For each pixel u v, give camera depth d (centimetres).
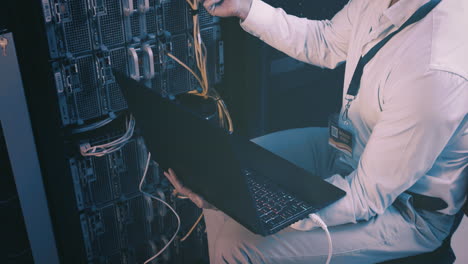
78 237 170
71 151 159
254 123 201
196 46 166
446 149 130
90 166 163
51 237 166
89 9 146
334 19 171
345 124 152
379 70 133
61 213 164
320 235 139
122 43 157
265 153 158
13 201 157
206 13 171
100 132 163
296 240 138
